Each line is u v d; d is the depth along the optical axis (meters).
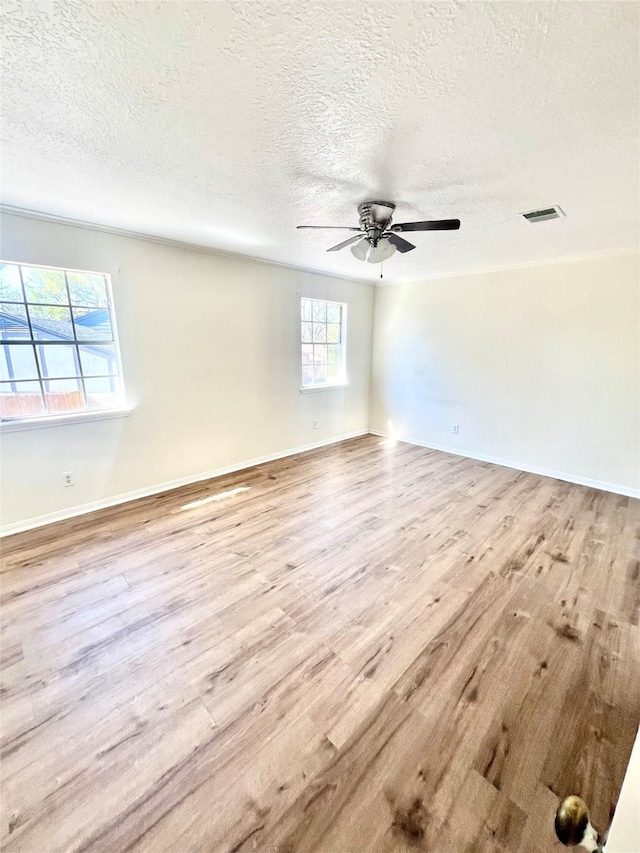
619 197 2.19
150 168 1.89
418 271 4.53
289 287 4.38
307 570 2.41
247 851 1.08
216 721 1.46
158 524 2.99
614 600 2.14
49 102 1.35
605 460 3.75
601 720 1.46
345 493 3.63
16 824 1.14
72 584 2.26
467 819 1.15
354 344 5.44
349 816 1.16
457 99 1.32
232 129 1.53
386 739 1.39
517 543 2.74
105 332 3.15
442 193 2.15
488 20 1.00
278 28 1.02
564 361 3.91
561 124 1.47
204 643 1.83
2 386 2.72
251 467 4.36
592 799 1.20
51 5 0.95
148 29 1.03
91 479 3.18
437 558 2.55
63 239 2.75
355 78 1.22
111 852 1.08
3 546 2.65
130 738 1.39
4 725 1.44
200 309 3.65
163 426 3.57
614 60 1.12
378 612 2.04
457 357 4.77
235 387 4.09
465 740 1.38
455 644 1.83
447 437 5.03
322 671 1.68
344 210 2.48
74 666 1.70
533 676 1.65
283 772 1.28
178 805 1.19
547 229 2.80
